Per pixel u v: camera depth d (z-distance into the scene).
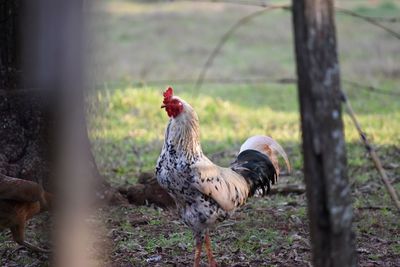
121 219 9.34
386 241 8.55
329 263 5.10
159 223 9.32
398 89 20.97
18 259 8.00
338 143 5.01
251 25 32.66
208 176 7.22
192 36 30.56
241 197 7.69
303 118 5.03
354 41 28.06
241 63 25.70
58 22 5.99
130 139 15.04
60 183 6.10
